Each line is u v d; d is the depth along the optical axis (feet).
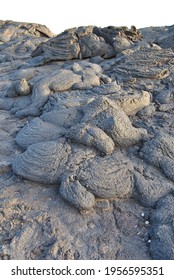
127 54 12.12
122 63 11.24
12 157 6.98
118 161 6.33
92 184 5.79
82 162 6.22
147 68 10.67
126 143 6.81
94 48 14.44
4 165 6.54
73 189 5.68
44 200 5.82
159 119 8.16
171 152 6.46
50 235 5.17
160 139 6.62
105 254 4.95
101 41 14.74
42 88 9.87
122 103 8.16
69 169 6.06
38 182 6.12
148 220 5.55
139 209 5.77
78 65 11.63
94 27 15.65
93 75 10.53
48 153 6.26
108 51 14.46
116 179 5.94
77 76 10.44
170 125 7.82
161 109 8.59
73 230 5.30
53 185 6.11
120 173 6.07
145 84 9.98
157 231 5.08
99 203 5.78
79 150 6.44
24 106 9.86
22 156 6.39
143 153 6.56
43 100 9.47
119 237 5.25
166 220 5.29
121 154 6.63
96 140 6.49
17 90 10.39
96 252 4.98
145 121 8.09
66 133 6.79
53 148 6.36
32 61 15.30
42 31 31.86
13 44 23.99
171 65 10.95
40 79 10.78
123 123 6.91
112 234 5.30
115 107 7.48
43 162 6.14
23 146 7.25
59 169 6.08
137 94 8.69
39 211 5.56
